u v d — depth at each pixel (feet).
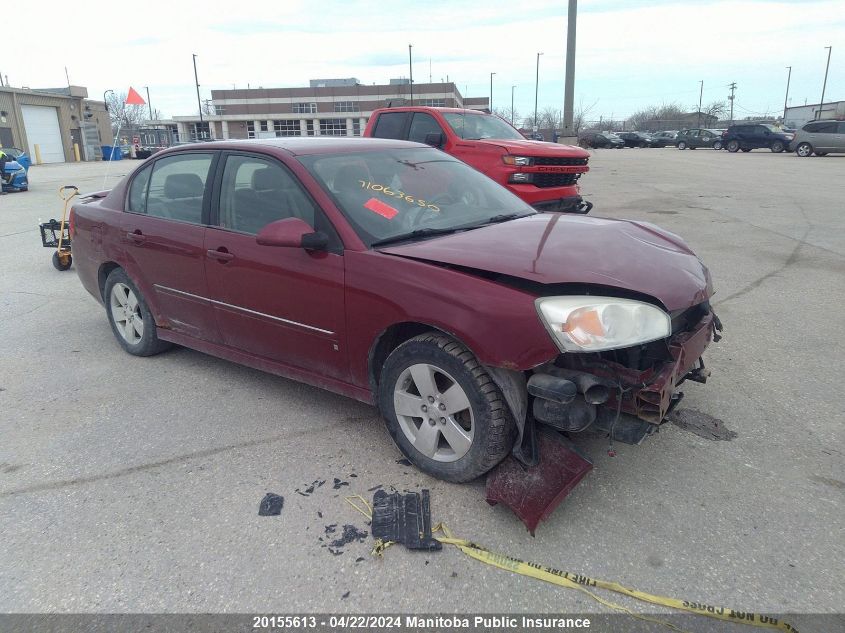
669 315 9.24
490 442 9.18
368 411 12.82
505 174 27.43
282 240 10.55
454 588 7.95
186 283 13.66
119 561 8.56
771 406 12.49
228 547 8.78
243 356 13.25
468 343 9.00
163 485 10.33
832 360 14.76
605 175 69.31
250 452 11.28
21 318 20.02
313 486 10.16
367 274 10.26
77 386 14.44
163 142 243.40
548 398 8.47
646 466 10.43
